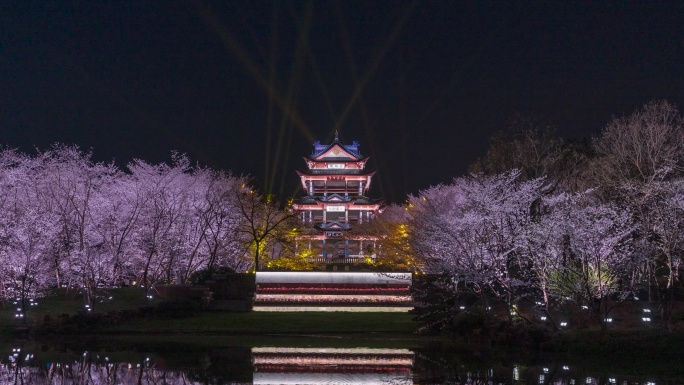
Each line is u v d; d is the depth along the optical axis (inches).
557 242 1293.1
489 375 966.4
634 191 1665.8
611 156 1871.3
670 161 1724.9
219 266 2297.0
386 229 2778.1
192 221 2214.6
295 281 2012.8
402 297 1921.8
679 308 1315.2
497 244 1437.0
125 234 1969.7
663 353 1095.0
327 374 983.6
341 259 3472.0
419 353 1197.1
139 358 1123.9
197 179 2389.3
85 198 1951.3
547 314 1261.1
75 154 1998.0
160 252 2039.9
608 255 1311.5
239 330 1514.5
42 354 1168.2
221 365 1055.6
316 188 4805.6
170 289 1804.9
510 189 1569.9
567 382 909.2
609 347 1129.4
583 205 1676.9
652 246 1334.9
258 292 1959.9
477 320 1398.9
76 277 1834.4
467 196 1724.9
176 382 914.1
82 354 1170.6
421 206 2378.2
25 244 1683.1
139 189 2086.6
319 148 4877.0
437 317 1524.4
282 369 1023.0
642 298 1576.0
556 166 1972.2
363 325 1574.8
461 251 1453.0
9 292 1756.9
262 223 2728.8
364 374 983.0
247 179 2819.9
